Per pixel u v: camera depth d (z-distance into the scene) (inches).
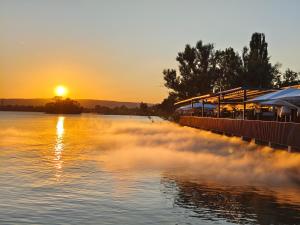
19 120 4566.9
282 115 1116.5
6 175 688.4
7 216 436.1
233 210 471.8
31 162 868.6
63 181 637.3
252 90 1406.3
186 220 431.2
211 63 3671.3
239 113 1800.0
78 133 2133.4
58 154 1040.2
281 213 461.7
